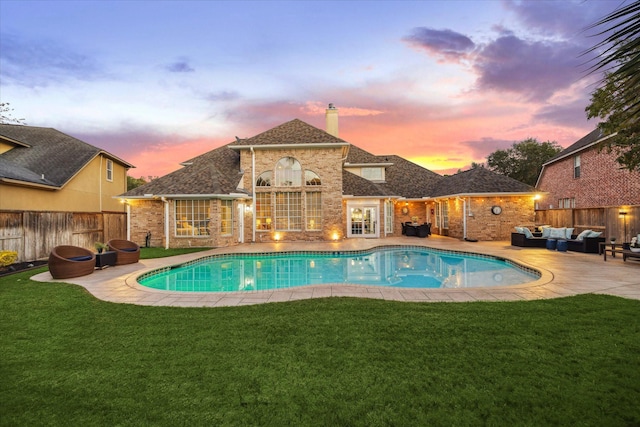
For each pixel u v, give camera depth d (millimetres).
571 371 3729
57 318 5832
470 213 20609
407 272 12797
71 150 19375
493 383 3506
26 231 13312
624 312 5836
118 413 3082
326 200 20547
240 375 3736
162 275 11703
